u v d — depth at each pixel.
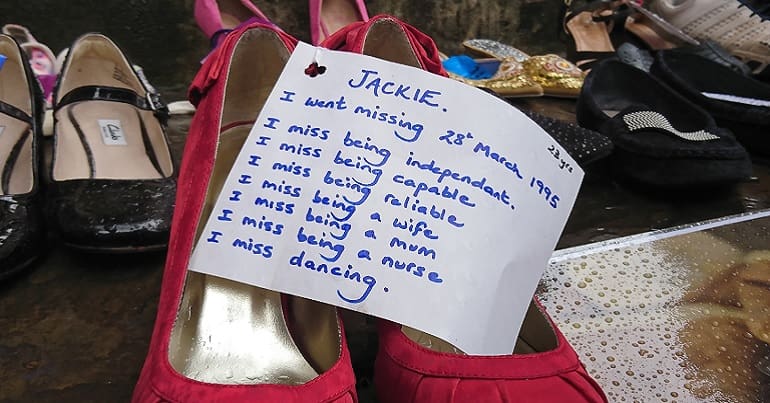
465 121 0.50
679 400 0.56
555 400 0.43
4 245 0.60
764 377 0.59
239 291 0.55
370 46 0.61
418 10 1.37
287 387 0.41
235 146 0.62
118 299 0.63
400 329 0.49
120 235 0.62
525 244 0.49
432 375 0.44
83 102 0.78
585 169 0.93
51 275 0.66
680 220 0.85
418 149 0.49
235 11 1.07
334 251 0.46
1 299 0.62
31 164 0.73
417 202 0.47
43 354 0.57
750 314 0.67
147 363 0.45
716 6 1.26
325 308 0.52
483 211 0.47
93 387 0.54
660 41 1.36
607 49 1.35
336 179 0.48
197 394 0.40
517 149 0.50
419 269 0.45
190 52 1.20
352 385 0.44
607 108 1.06
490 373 0.43
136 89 0.80
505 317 0.47
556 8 1.47
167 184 0.69
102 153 0.77
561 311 0.66
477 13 1.42
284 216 0.47
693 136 0.85
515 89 1.14
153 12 1.18
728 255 0.76
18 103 0.75
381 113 0.50
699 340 0.63
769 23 1.22
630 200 0.89
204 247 0.47
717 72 1.13
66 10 1.15
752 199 0.91
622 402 0.55
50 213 0.65
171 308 0.45
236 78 0.59
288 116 0.50
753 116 0.96
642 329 0.64
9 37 0.72
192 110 1.04
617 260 0.74
